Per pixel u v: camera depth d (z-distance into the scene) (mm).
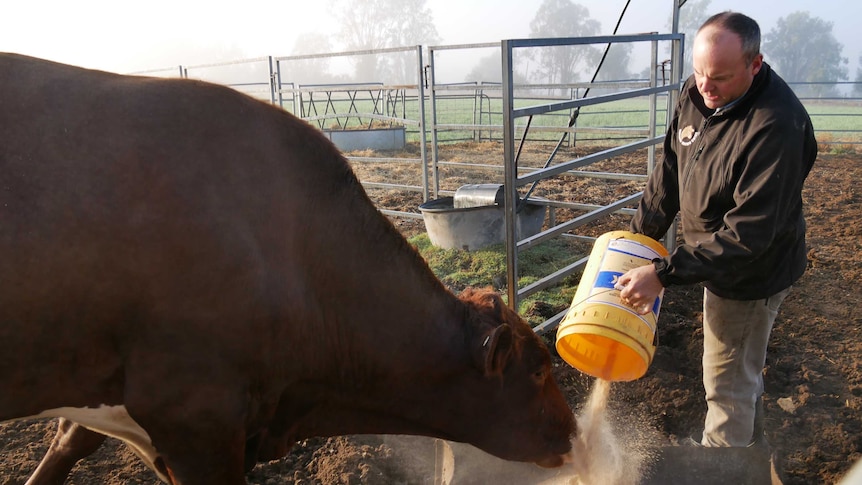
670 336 5004
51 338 2070
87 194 2043
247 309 2215
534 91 60156
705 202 3002
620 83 7422
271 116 2424
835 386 4332
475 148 16172
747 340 3148
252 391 2346
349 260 2502
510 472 3160
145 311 2111
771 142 2676
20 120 2061
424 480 3527
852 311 5500
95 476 3410
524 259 6539
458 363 2680
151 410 2195
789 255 3016
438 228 6613
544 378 2828
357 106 26422
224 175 2211
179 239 2105
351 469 3508
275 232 2297
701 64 2711
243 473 2408
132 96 2211
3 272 1967
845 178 11664
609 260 3027
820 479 3479
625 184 10672
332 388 2631
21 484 3334
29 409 2184
